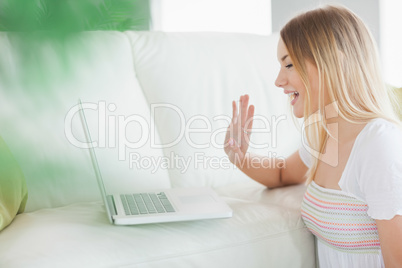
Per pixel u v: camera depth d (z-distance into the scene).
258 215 1.08
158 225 0.99
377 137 0.91
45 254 0.83
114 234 0.92
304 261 1.09
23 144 0.24
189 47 1.46
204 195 1.12
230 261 0.98
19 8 0.16
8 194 1.03
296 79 1.11
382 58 3.07
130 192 1.20
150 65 1.40
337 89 1.00
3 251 0.84
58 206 1.18
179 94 1.40
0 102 0.30
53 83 0.18
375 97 1.01
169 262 0.91
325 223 1.00
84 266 0.82
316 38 1.02
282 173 1.33
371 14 3.00
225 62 1.49
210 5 3.30
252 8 3.27
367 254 0.98
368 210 0.90
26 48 0.17
